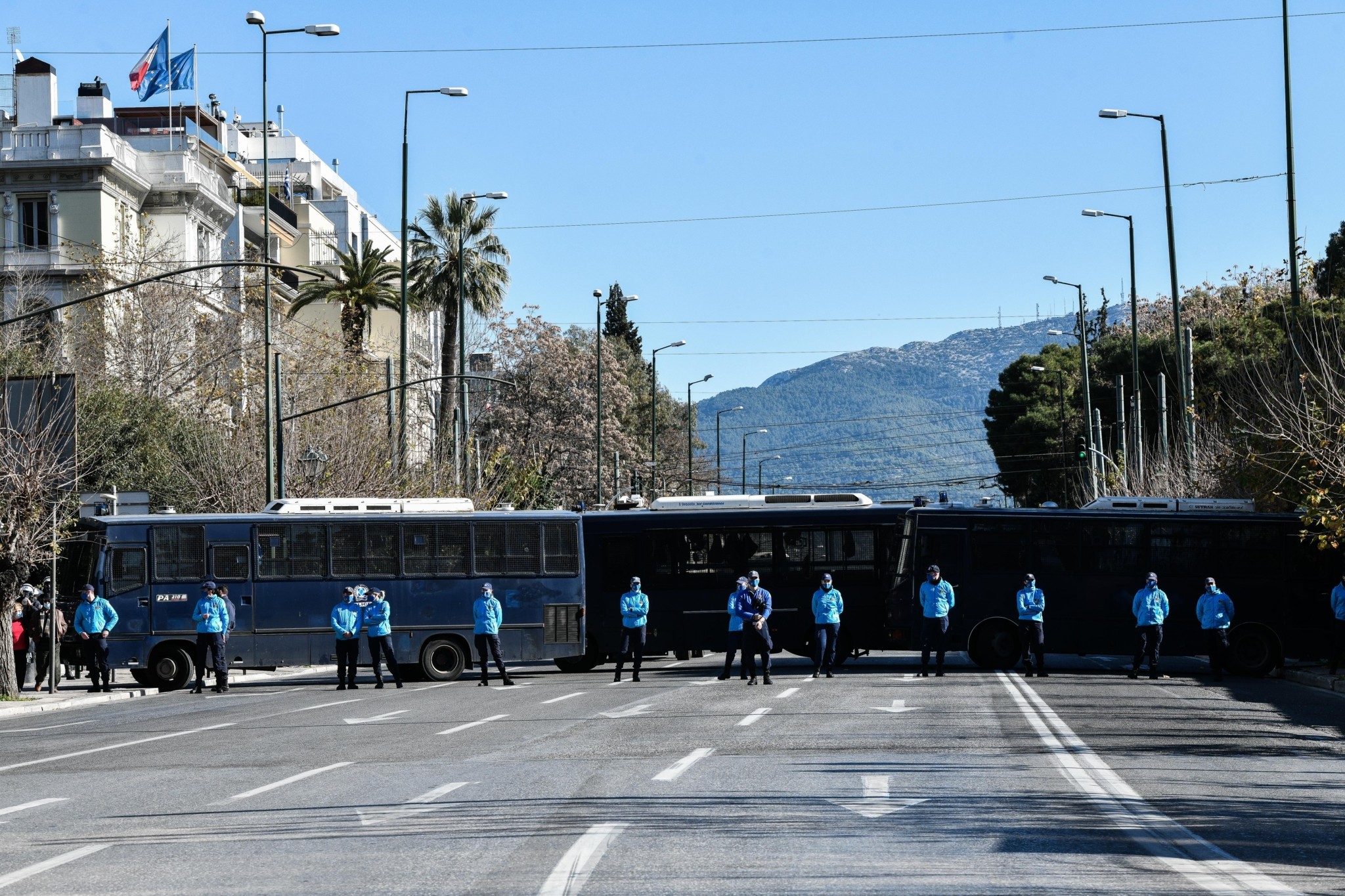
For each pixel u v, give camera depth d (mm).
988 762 17016
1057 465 106312
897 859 10766
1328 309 62562
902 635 36250
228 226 77062
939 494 38594
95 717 28078
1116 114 51125
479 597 36031
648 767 16844
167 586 36219
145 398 54969
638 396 128250
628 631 33344
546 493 89375
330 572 36844
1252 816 13023
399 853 11352
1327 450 34156
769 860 10766
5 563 32156
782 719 22703
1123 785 14984
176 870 10852
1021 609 33906
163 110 88062
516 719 23828
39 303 63906
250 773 17297
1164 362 78750
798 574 37812
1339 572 35875
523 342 94188
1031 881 9906
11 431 32812
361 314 76938
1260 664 35781
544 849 11328
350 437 53812
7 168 65500
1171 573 36125
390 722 24109
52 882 10547
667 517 38406
